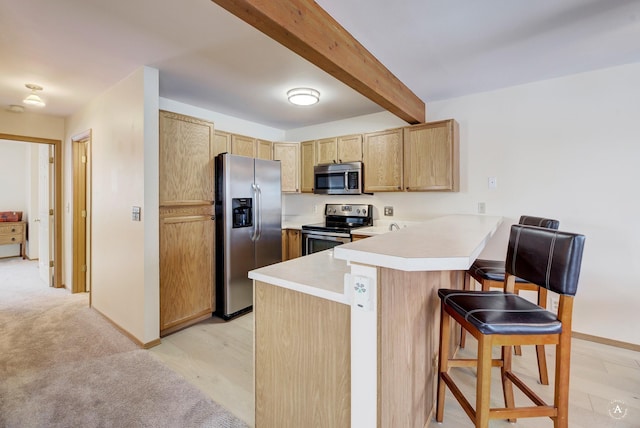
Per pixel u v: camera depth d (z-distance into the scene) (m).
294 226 4.04
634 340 2.44
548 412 1.30
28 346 2.48
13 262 5.54
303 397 1.32
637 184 2.41
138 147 2.48
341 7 1.70
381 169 3.47
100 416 1.69
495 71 2.55
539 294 2.03
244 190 3.18
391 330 1.15
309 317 1.28
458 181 3.16
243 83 2.84
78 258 3.83
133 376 2.07
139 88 2.46
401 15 1.77
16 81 2.69
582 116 2.59
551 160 2.73
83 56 2.26
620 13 1.76
